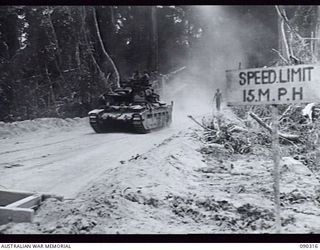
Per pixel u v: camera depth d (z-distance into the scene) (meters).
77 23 27.44
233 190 7.59
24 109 23.52
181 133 15.71
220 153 11.50
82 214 5.54
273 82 4.59
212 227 5.54
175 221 5.79
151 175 8.26
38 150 13.16
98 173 9.31
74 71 27.17
